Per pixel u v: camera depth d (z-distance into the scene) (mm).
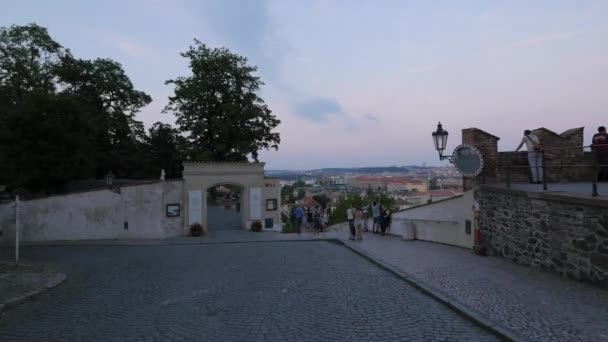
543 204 10734
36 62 43656
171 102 41719
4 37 41594
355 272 12148
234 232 27391
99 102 47281
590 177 16656
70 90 45500
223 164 27219
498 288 9078
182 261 15414
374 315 7641
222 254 17141
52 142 34219
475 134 15602
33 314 8875
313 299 8977
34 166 33469
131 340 6816
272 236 24797
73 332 7398
